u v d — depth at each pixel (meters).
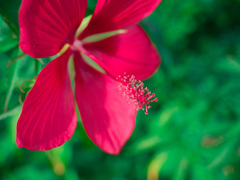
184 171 0.54
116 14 0.31
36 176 0.63
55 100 0.30
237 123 0.51
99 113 0.33
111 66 0.34
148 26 0.42
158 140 0.54
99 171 0.73
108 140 0.32
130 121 0.33
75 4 0.27
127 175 0.74
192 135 0.53
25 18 0.25
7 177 0.61
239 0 1.01
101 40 0.33
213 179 0.54
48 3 0.26
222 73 0.73
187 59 0.94
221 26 1.07
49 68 0.28
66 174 0.64
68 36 0.30
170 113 0.56
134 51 0.35
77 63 0.33
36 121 0.28
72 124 0.31
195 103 0.55
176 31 0.98
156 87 0.56
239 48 0.63
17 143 0.27
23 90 0.30
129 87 0.32
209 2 1.00
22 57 0.29
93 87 0.33
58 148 0.40
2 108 0.32
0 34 0.30
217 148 0.51
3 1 0.31
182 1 0.98
